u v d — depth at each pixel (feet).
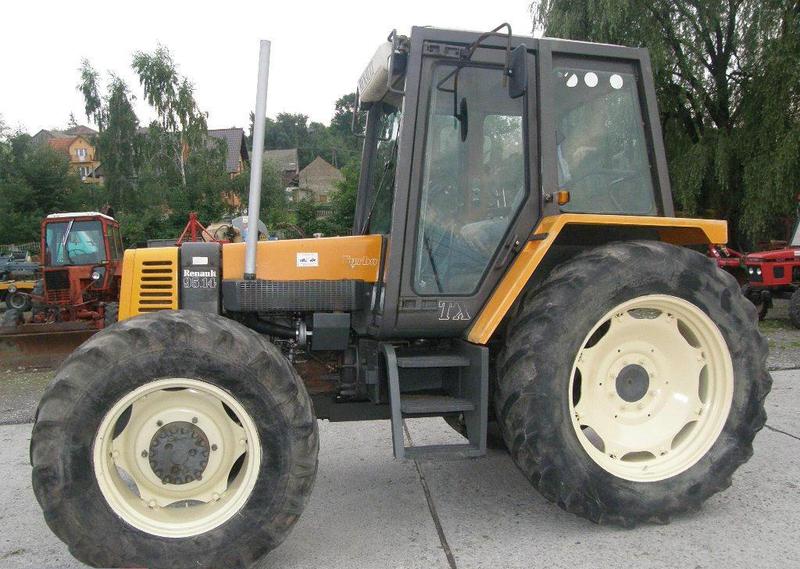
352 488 12.20
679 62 40.52
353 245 11.35
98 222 40.06
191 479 8.92
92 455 8.38
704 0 38.40
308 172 183.83
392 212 10.44
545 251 9.93
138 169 121.90
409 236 10.28
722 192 41.24
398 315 10.36
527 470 9.65
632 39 39.09
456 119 10.48
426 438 15.20
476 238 10.62
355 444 14.88
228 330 8.73
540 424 9.51
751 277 32.58
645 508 9.87
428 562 9.23
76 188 118.42
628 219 10.29
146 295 10.89
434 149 10.47
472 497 11.55
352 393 11.52
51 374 26.45
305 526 10.59
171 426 8.91
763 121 36.81
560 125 10.82
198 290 10.87
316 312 11.26
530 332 9.64
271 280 11.07
